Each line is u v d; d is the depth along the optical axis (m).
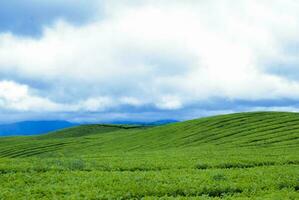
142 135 76.75
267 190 19.28
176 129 73.00
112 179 20.44
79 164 24.84
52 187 18.67
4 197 16.83
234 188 19.27
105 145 73.50
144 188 18.53
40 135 134.62
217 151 38.72
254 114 72.75
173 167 26.06
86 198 16.80
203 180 20.78
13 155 72.19
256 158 30.88
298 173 23.47
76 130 138.38
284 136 52.31
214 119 73.62
